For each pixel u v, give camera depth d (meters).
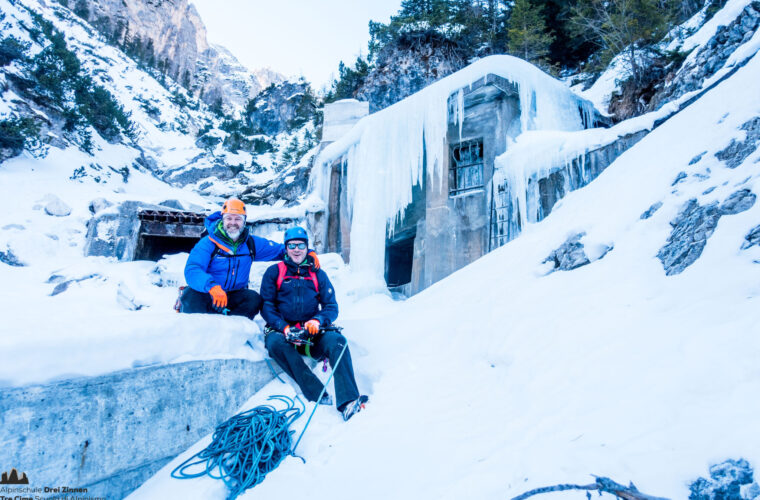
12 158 20.03
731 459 1.29
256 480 2.18
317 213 12.45
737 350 1.69
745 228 2.46
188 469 2.25
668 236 3.04
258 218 12.55
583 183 6.88
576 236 4.06
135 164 29.84
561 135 7.70
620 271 3.10
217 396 2.68
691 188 3.30
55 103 25.58
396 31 25.75
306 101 55.84
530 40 19.33
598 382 2.04
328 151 12.75
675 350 1.93
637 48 14.59
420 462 2.04
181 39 155.50
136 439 2.16
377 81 25.64
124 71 64.56
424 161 10.48
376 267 9.95
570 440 1.73
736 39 8.53
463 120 9.99
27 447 1.74
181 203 19.45
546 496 1.48
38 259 13.46
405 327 4.16
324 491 2.00
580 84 18.56
